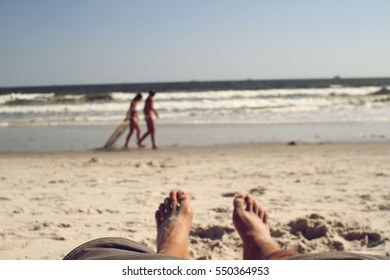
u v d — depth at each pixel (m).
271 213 4.76
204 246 3.87
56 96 27.22
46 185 6.57
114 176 7.30
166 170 7.85
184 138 13.17
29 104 25.36
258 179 6.82
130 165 8.54
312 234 4.04
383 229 4.13
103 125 16.95
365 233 3.98
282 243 3.84
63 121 18.14
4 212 4.99
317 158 9.06
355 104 23.28
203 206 5.16
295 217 4.57
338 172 7.29
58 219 4.70
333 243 3.80
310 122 16.59
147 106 11.38
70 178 7.14
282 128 15.06
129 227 4.40
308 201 5.31
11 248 3.79
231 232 4.15
